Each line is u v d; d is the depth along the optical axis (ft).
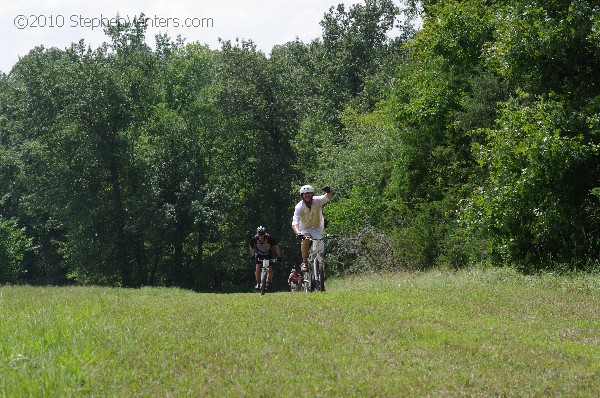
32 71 283.59
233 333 44.78
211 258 311.27
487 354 39.22
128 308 58.39
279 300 63.36
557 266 88.63
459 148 142.31
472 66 130.41
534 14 95.14
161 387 31.58
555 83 97.86
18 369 32.78
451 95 139.23
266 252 80.12
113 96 271.90
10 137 348.59
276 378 33.09
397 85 154.51
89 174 286.25
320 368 35.27
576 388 32.86
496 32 106.83
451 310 59.26
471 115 136.56
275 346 40.57
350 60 335.06
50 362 33.50
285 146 312.50
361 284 104.88
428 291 76.18
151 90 292.40
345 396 30.32
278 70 305.32
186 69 322.14
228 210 300.81
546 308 61.21
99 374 32.99
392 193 168.86
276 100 298.35
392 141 192.75
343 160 216.95
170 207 277.64
